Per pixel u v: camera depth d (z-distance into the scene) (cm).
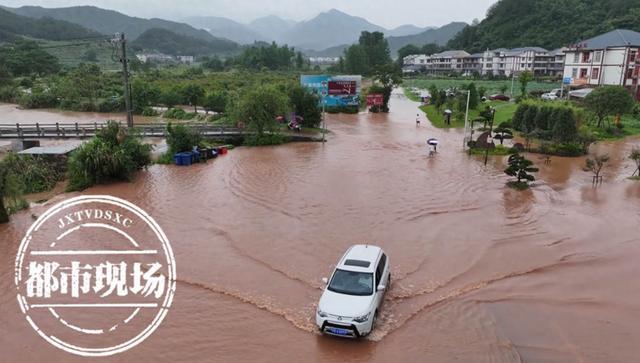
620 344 1126
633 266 1563
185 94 7394
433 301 1312
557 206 2223
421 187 2528
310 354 1072
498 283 1431
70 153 2833
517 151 2977
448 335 1149
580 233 1866
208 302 1305
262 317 1227
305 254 1623
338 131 4653
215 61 16500
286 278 1444
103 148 2583
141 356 1074
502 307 1288
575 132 3553
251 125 3903
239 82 9850
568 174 2877
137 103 6906
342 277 1228
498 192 2450
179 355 1074
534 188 2539
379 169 2953
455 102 6141
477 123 4884
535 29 14138
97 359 1069
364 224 1936
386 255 1491
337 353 1077
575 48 7169
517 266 1552
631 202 2298
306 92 4756
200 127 3953
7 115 6656
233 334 1153
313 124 4725
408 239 1778
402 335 1147
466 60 14338
